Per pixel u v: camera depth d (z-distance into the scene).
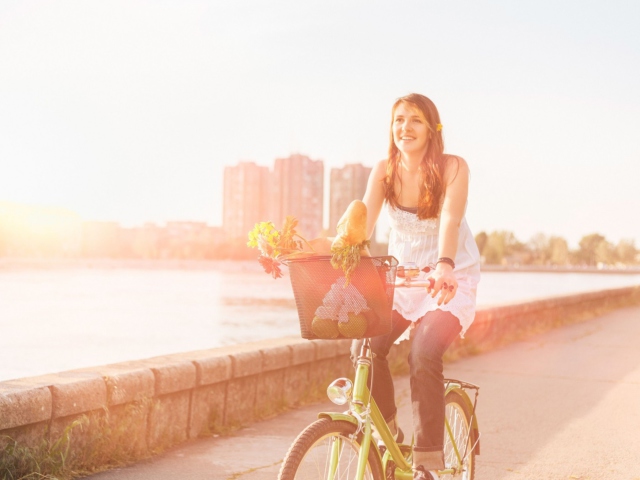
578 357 11.02
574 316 17.56
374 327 3.03
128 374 5.20
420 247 3.75
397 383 8.61
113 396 5.05
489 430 6.37
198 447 5.59
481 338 11.95
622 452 5.67
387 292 3.04
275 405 6.94
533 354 11.38
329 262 2.98
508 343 12.83
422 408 3.34
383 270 3.04
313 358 7.46
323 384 7.71
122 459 5.14
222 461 5.22
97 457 4.94
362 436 3.18
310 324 3.05
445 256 3.34
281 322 53.34
